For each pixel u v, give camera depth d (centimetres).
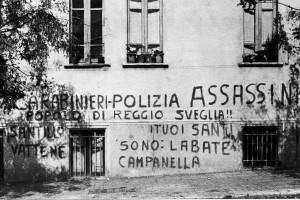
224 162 963
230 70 966
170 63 968
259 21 979
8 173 959
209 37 968
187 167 964
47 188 875
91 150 977
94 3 984
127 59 973
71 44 825
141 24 984
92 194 799
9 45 735
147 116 967
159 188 823
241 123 963
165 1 970
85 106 967
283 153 962
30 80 959
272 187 783
